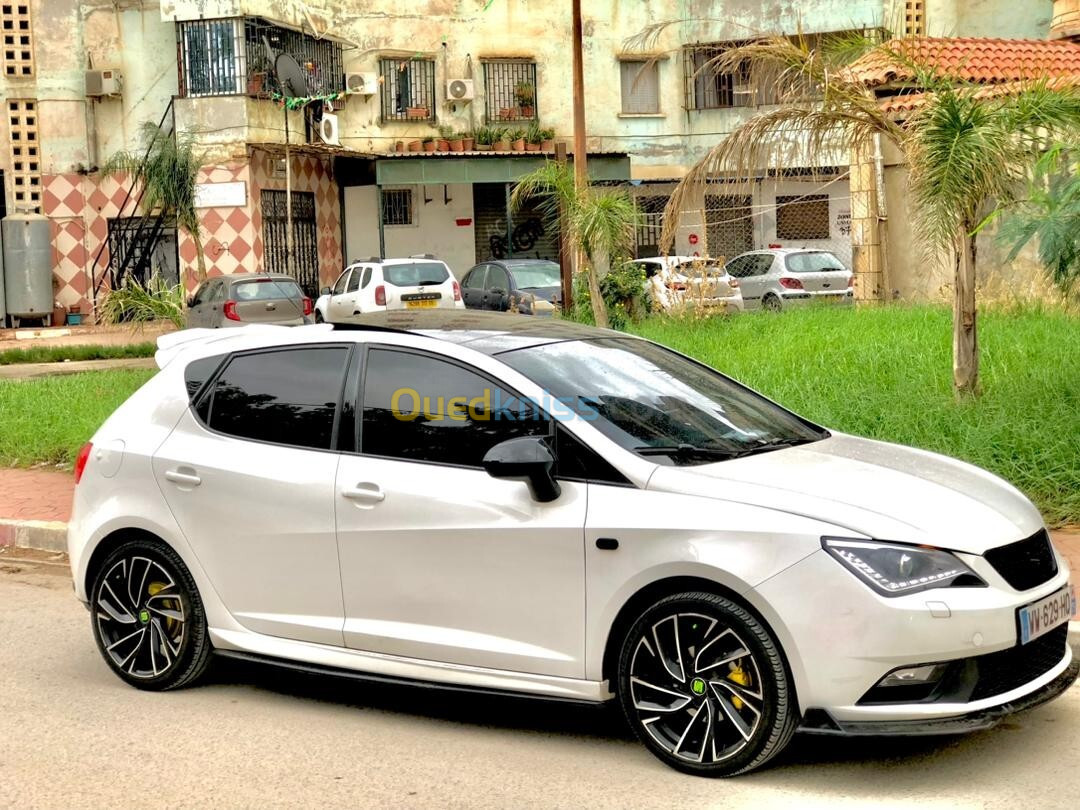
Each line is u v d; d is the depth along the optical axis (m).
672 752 4.73
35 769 5.02
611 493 4.83
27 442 12.54
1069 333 13.22
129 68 32.88
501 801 4.56
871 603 4.35
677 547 4.62
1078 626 5.95
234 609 5.68
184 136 30.73
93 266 32.97
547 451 4.80
